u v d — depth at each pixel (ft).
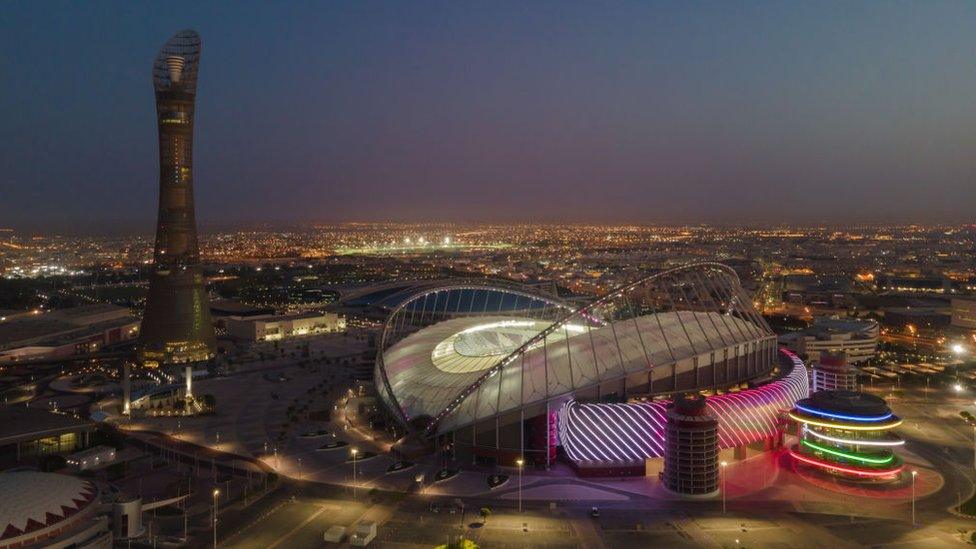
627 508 457.27
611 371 560.61
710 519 439.22
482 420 533.96
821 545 401.90
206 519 444.96
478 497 478.18
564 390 540.52
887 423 510.99
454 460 551.18
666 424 492.54
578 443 517.96
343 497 481.46
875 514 447.01
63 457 546.67
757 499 471.21
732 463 538.88
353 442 610.65
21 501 370.12
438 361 652.89
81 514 380.78
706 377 606.96
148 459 563.07
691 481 474.08
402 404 604.90
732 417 535.60
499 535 417.49
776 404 567.59
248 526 433.48
